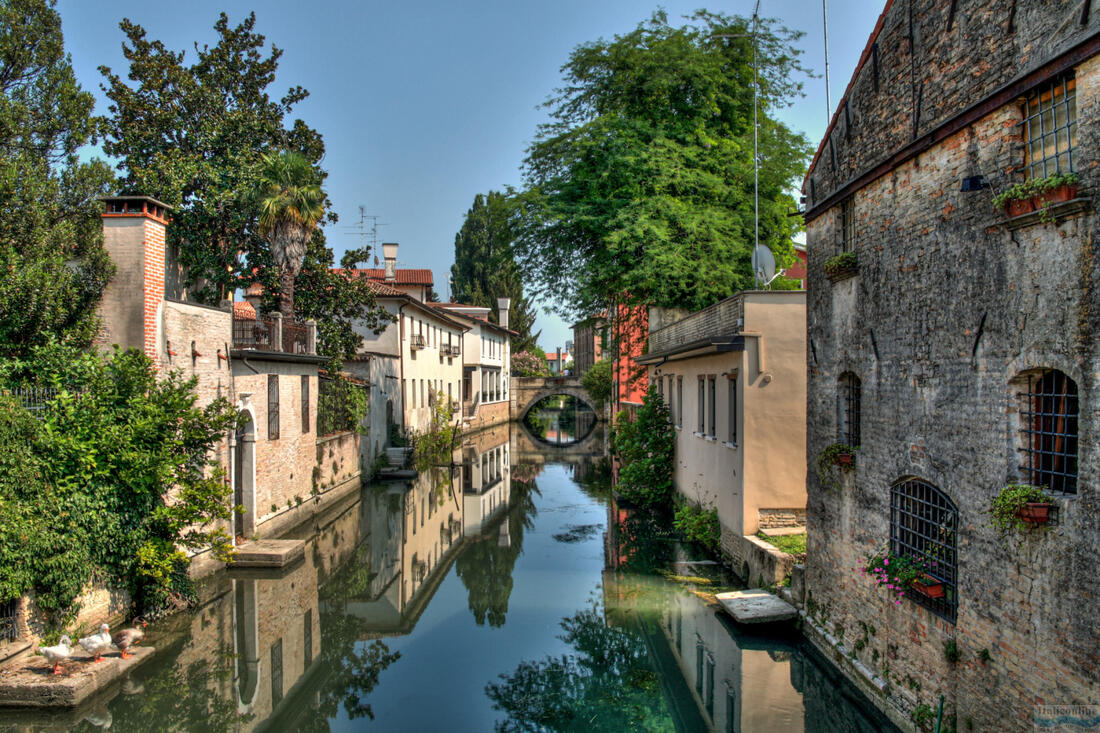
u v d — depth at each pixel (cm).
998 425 613
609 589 1395
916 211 740
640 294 2217
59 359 1070
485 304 6219
